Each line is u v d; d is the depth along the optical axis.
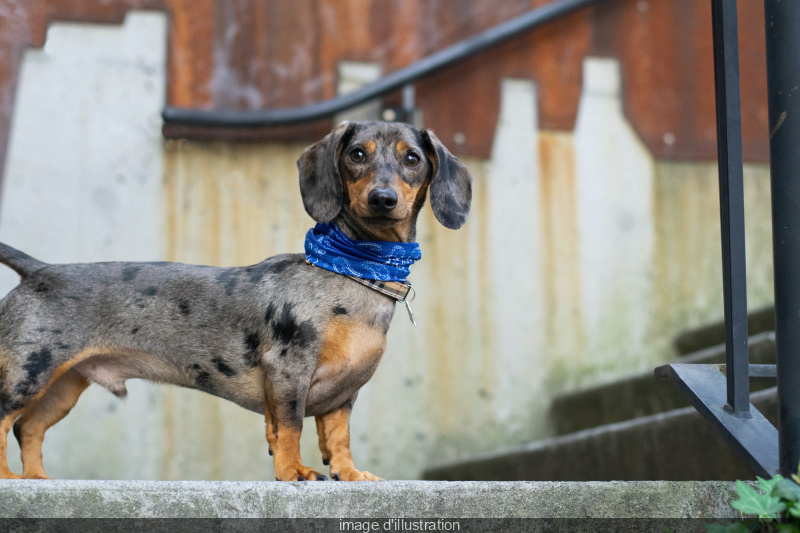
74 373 2.74
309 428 4.52
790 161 2.06
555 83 5.00
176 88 4.66
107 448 4.36
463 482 1.98
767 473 2.05
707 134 5.07
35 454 2.71
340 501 1.92
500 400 4.71
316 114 4.62
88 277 2.60
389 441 4.59
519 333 4.78
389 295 2.52
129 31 4.67
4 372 2.46
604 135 5.00
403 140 2.58
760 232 4.98
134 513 1.84
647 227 4.96
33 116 4.52
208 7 4.76
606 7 5.08
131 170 4.57
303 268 2.54
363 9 4.90
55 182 4.50
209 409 4.48
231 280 2.62
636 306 4.89
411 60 4.91
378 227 2.46
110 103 4.61
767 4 2.14
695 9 5.14
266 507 1.89
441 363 4.69
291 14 4.83
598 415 4.55
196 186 4.62
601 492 1.99
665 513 1.99
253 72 4.75
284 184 4.68
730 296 2.28
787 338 2.03
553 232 4.89
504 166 4.90
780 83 2.09
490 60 4.96
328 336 2.44
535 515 1.96
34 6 4.61
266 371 2.44
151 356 2.60
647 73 5.07
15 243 4.40
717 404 2.31
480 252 4.81
